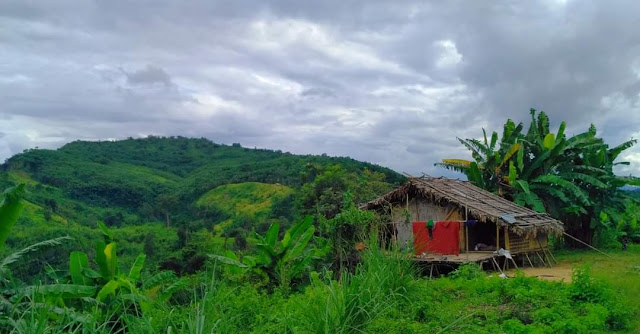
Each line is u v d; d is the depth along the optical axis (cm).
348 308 710
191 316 549
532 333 820
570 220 2831
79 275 1124
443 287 1284
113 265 1155
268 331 759
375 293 790
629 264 2047
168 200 8756
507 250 1941
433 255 1892
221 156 14500
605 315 948
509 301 1111
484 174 2833
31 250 909
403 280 962
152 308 696
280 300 1005
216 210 7656
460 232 2053
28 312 539
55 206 7125
